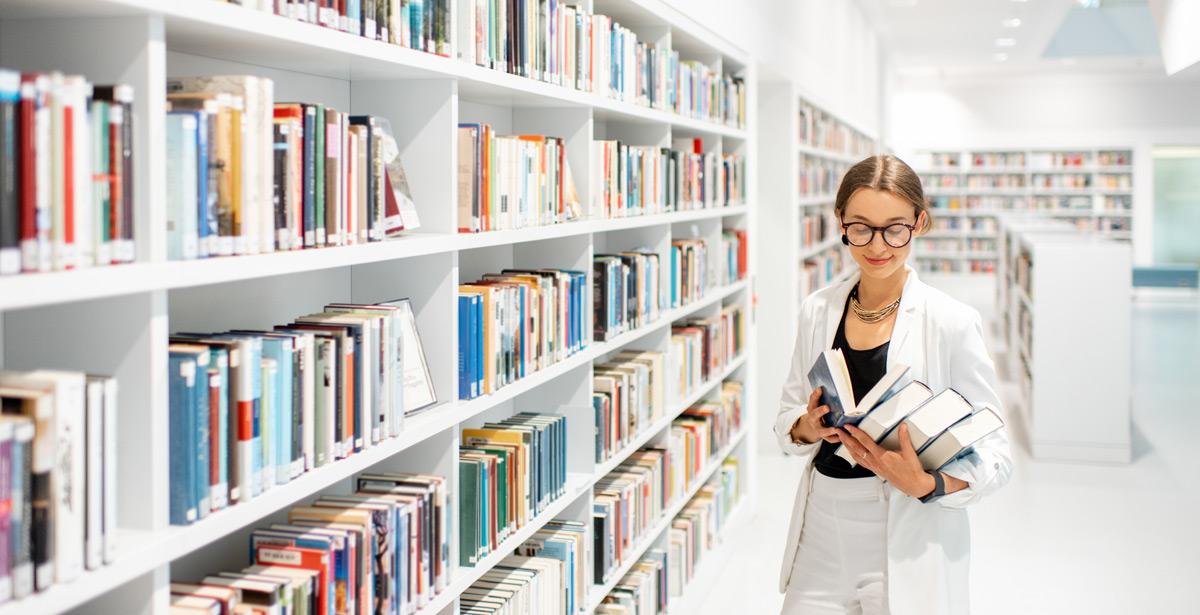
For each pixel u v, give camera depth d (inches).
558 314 116.7
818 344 95.2
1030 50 533.0
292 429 69.1
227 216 61.2
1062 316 258.4
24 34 57.0
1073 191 674.8
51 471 49.3
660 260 157.1
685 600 160.9
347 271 97.4
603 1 139.3
